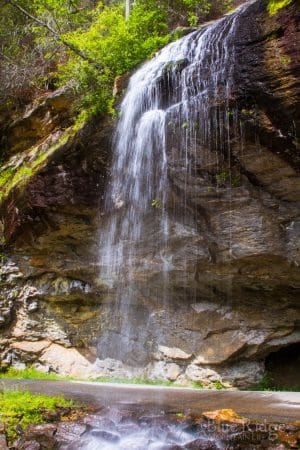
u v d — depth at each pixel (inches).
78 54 366.0
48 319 416.5
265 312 353.1
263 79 246.1
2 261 417.1
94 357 401.1
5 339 419.5
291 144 256.2
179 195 306.5
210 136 273.4
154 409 195.0
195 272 339.0
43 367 407.8
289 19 239.1
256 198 293.6
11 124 434.0
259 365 358.3
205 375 358.3
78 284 398.3
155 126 295.0
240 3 484.4
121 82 323.6
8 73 453.1
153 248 338.3
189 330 370.0
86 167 328.8
